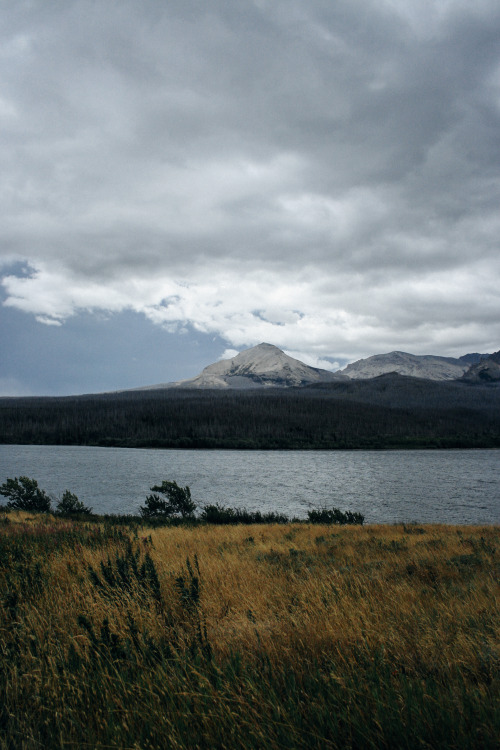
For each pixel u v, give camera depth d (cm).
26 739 254
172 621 456
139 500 4691
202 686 289
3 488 2686
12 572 621
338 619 446
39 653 359
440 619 457
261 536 1473
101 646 366
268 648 379
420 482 6700
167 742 247
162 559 857
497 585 617
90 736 256
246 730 255
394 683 303
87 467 8675
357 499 5088
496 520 3794
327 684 300
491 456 13338
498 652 351
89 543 977
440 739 240
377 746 240
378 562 893
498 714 251
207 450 16338
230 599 579
